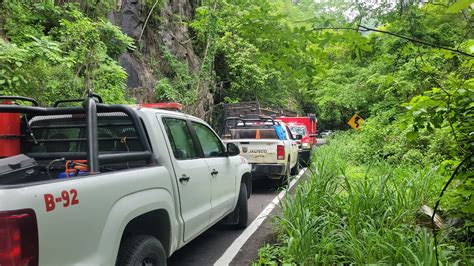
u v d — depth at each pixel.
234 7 22.08
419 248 3.99
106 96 9.91
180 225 4.23
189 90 18.48
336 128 41.22
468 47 3.94
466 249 4.41
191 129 5.15
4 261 2.25
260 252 5.11
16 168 3.04
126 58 14.95
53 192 2.55
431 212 6.03
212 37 20.55
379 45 5.40
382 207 5.55
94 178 2.96
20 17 9.83
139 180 3.48
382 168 9.10
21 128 4.27
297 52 3.86
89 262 2.79
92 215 2.85
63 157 4.10
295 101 35.41
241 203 6.66
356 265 4.28
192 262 5.15
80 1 12.75
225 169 5.90
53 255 2.52
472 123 3.96
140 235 3.56
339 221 5.31
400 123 4.24
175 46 19.64
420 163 10.53
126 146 4.29
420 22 4.89
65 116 4.38
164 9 19.23
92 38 10.05
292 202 5.93
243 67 22.88
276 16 3.75
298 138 14.67
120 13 15.97
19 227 2.29
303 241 4.64
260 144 10.38
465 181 4.26
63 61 8.40
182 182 4.33
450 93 3.91
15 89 7.16
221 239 6.14
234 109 21.05
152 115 4.25
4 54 7.03
